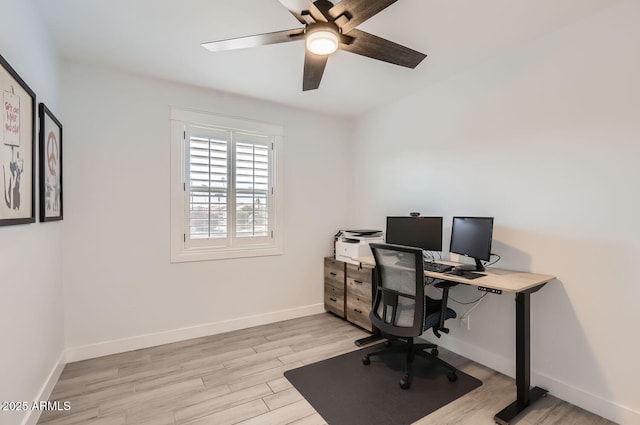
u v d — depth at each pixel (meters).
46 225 1.98
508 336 2.34
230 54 2.35
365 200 3.80
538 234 2.16
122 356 2.58
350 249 3.35
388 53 1.82
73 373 2.29
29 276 1.67
